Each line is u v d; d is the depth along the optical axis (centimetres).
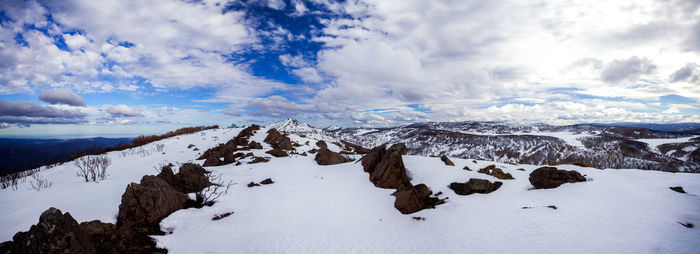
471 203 2008
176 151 4844
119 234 1317
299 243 1457
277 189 2334
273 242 1455
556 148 16588
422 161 3066
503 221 1555
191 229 1546
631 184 1975
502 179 2466
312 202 2067
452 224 1650
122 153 4697
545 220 1468
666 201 1580
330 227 1694
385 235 1588
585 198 1742
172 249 1338
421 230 1628
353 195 2220
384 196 2194
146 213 1554
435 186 2394
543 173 2147
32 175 3195
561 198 1806
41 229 1045
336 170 2986
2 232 1387
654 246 1109
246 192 2236
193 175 2230
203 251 1327
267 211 1881
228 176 2688
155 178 1847
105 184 2431
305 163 3388
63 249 1032
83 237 1125
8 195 2142
